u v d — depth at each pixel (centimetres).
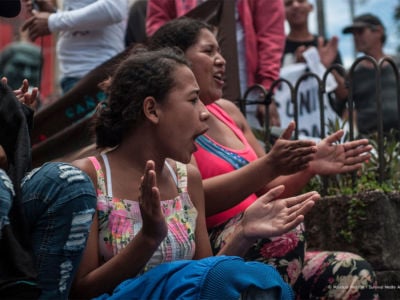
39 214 300
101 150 376
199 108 364
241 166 441
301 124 657
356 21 801
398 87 538
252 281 300
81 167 351
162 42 455
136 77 361
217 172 436
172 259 353
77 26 596
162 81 358
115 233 346
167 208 363
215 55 451
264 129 573
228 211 427
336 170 432
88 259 335
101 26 600
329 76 694
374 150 554
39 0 626
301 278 424
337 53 790
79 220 299
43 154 535
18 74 776
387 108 745
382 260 478
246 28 624
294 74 682
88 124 528
